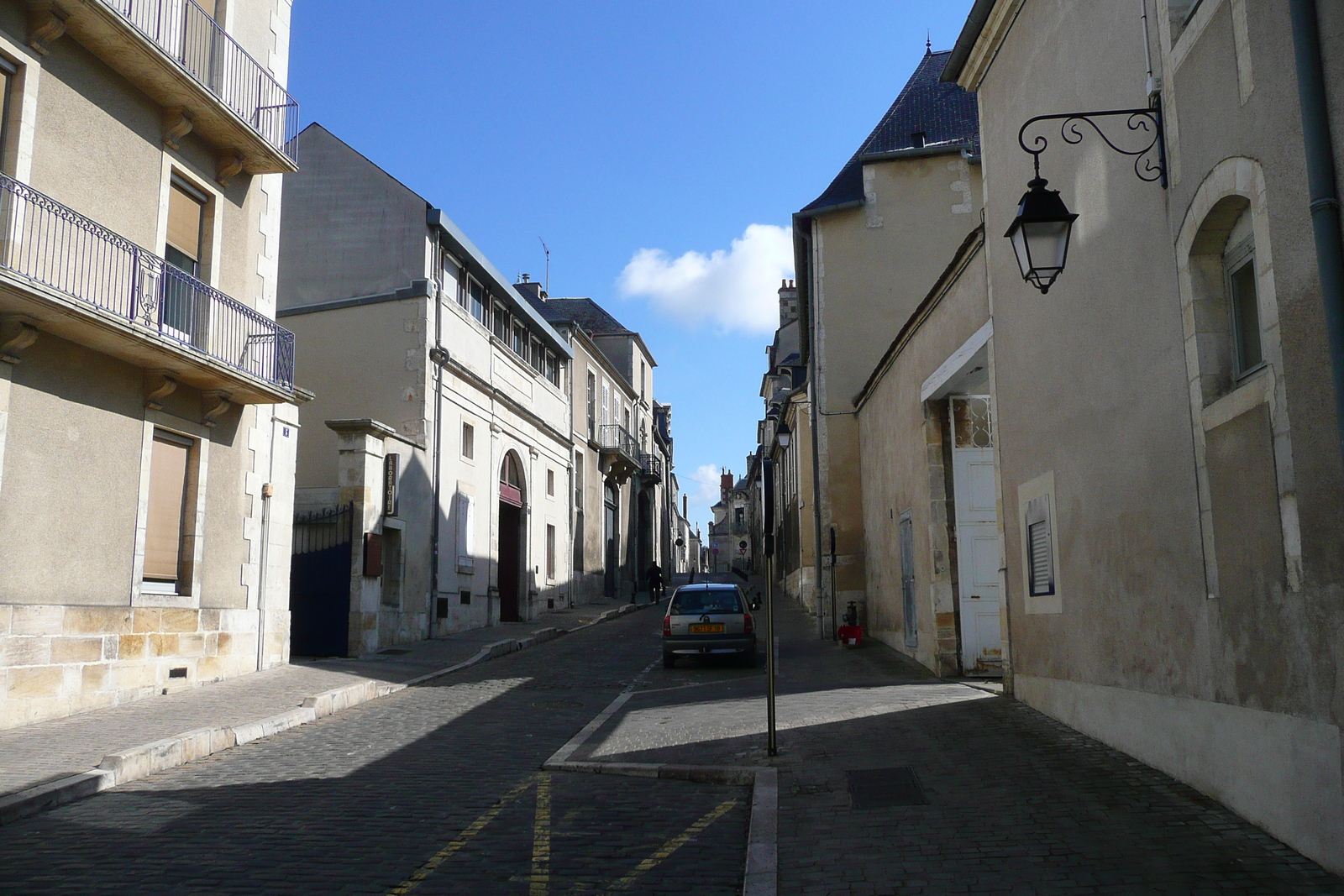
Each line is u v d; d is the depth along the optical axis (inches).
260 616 631.2
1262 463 226.1
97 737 406.3
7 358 440.5
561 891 218.2
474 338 1006.4
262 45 650.8
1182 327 265.9
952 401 566.9
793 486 1389.0
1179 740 276.1
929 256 860.0
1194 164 255.0
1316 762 206.4
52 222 465.1
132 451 518.3
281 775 353.1
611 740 414.6
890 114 932.0
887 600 717.9
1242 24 227.6
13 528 442.0
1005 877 211.9
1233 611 242.4
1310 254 201.5
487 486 1042.1
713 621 705.0
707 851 249.9
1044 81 379.9
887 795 285.9
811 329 901.8
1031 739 345.7
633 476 1840.6
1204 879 202.4
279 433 661.3
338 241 922.7
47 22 458.0
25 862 241.6
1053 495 374.9
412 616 850.8
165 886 221.3
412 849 253.0
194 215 587.8
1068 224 270.5
